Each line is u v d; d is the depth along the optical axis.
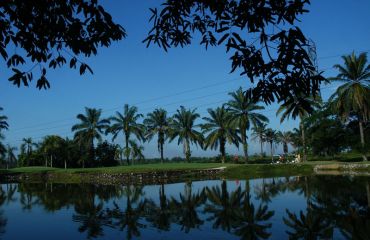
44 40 5.61
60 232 14.43
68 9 5.40
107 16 5.45
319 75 4.75
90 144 69.19
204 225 14.67
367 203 17.98
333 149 59.28
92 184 40.50
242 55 4.88
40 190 34.38
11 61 5.67
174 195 25.61
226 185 31.94
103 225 15.39
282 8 4.66
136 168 51.75
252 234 12.84
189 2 5.44
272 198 21.66
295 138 82.25
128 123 68.06
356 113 53.12
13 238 13.86
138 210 19.17
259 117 58.56
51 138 76.12
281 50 4.66
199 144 70.88
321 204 18.41
